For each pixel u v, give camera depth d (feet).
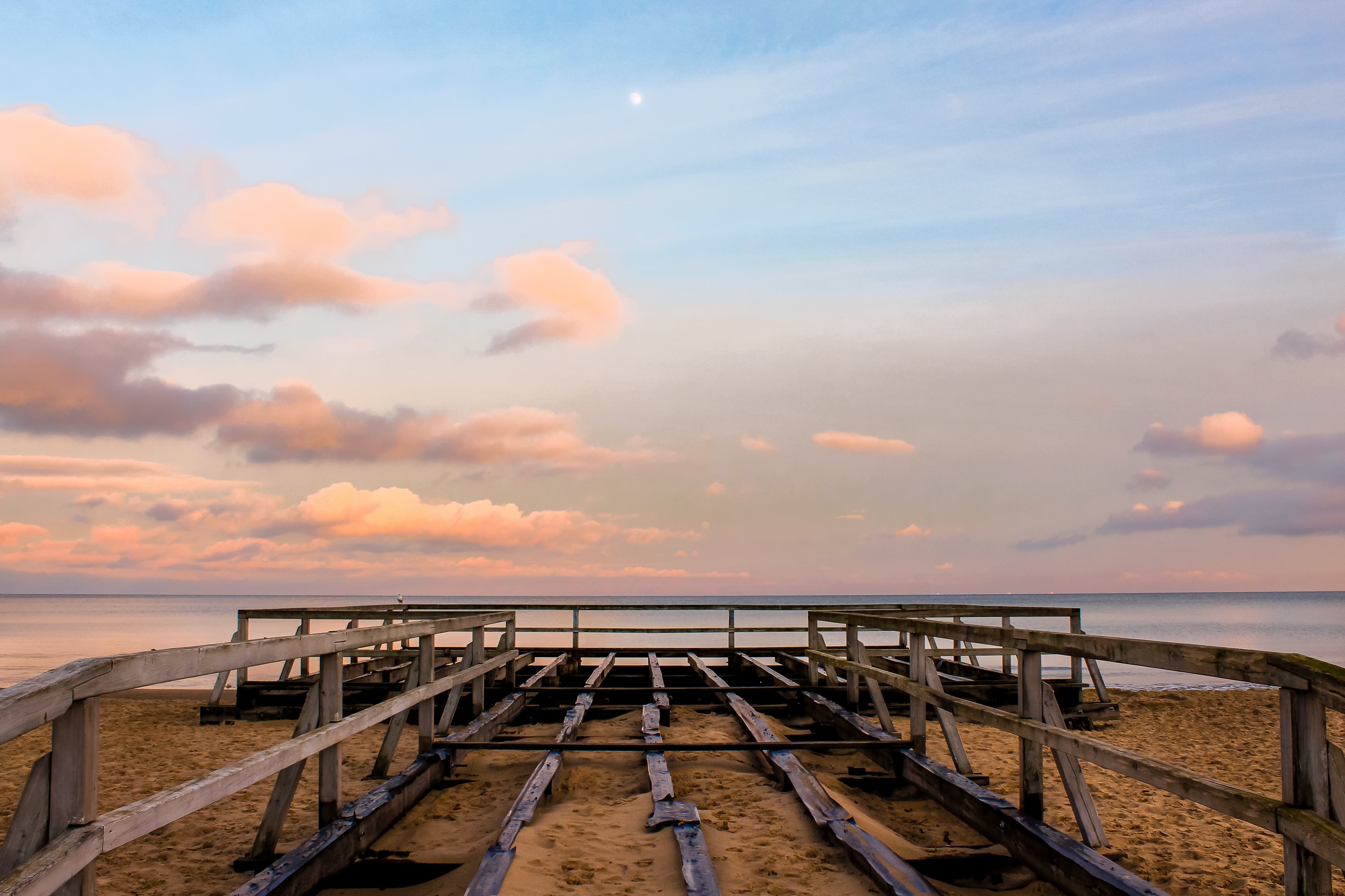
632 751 21.08
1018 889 14.02
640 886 12.41
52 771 7.70
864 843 13.82
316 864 12.97
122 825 8.14
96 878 14.89
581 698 28.91
